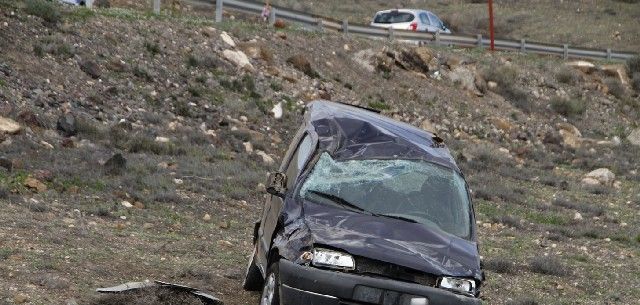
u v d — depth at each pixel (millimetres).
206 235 20484
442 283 11750
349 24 57312
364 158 13594
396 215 12852
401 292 11531
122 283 14227
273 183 13172
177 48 40594
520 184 39156
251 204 25406
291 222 12570
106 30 38312
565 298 19969
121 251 16797
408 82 52781
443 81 55781
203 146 31594
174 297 13336
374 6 109562
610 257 25984
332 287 11453
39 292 12781
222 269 16922
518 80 62562
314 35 52375
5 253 14531
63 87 31922
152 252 17312
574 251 26172
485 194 33906
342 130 14031
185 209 22891
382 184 13234
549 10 121000
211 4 47656
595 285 21781
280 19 52438
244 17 57812
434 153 14016
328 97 44438
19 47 32906
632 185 43062
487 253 24094
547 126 56531
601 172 42875
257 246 14586
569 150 51750
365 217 12633
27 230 16891
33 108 29031
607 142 55906
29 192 20891
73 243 16594
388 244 12062
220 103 37562
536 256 23703
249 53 44469
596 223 32219
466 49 65500
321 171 13289
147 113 32969
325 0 107000
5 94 28906
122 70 35812
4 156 23688
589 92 66375
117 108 32562
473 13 114312
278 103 40281
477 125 51375
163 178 25094
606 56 77500
